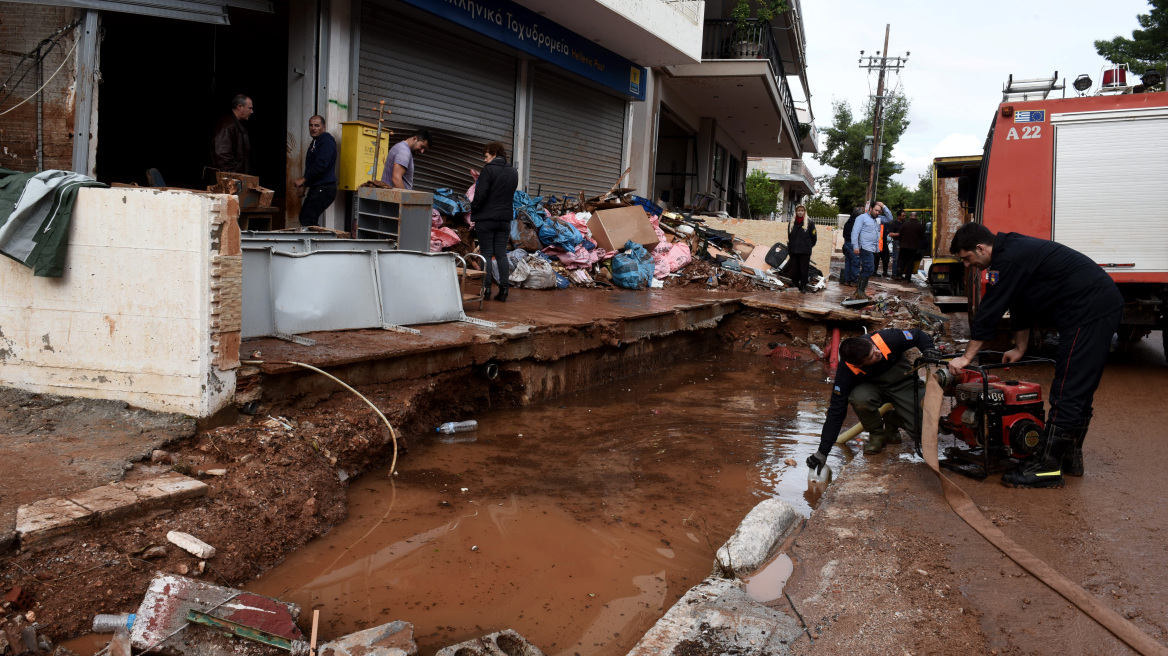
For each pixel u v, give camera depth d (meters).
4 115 7.12
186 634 2.91
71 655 2.77
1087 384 4.77
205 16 7.44
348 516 4.38
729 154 30.64
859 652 2.94
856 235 14.41
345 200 9.51
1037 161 8.80
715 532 4.57
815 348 11.17
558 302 9.23
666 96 19.95
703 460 5.94
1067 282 4.75
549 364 7.41
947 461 5.39
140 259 4.25
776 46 22.91
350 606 3.46
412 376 5.68
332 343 5.39
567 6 12.01
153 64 11.95
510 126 12.82
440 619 3.41
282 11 10.07
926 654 2.93
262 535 3.75
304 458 4.35
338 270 5.84
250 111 7.92
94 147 7.09
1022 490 4.81
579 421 6.82
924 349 5.39
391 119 10.30
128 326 4.33
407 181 9.23
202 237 4.13
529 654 3.07
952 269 15.27
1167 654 2.88
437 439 5.88
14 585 2.91
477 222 8.46
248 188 7.12
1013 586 3.50
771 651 2.94
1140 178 8.44
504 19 11.52
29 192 4.30
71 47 6.94
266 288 5.32
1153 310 8.61
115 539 3.27
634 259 12.40
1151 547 3.94
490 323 6.95
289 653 2.94
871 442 5.77
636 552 4.24
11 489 3.39
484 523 4.48
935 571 3.65
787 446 6.43
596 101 15.38
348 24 9.30
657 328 9.34
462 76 11.54
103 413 4.30
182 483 3.68
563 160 14.52
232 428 4.30
